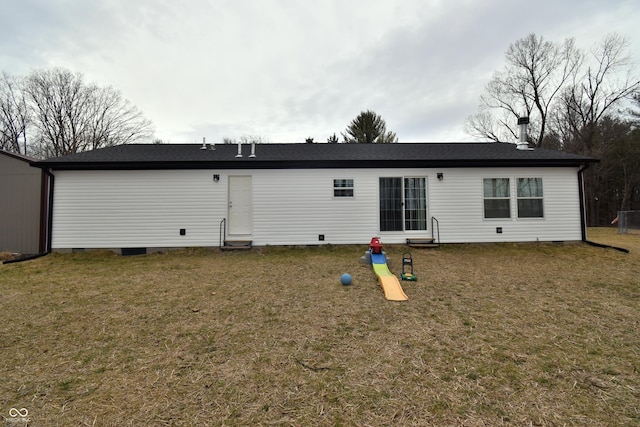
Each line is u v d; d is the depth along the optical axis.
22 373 2.80
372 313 4.30
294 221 9.87
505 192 10.05
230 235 9.79
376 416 2.17
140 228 9.51
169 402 2.36
